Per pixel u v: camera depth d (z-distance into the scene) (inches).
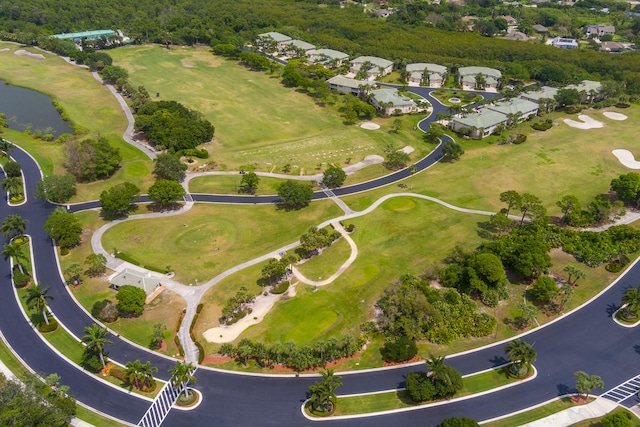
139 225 5767.7
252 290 4751.5
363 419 3508.9
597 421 3484.3
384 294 4680.1
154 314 4436.5
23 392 3284.9
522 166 7303.2
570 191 6633.9
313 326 4320.9
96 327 3757.4
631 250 5295.3
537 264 4768.7
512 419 3508.9
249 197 6456.7
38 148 7480.3
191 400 3609.7
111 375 3836.1
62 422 3260.3
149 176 6889.8
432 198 6446.9
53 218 5339.6
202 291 4726.9
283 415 3533.5
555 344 4165.8
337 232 5590.6
